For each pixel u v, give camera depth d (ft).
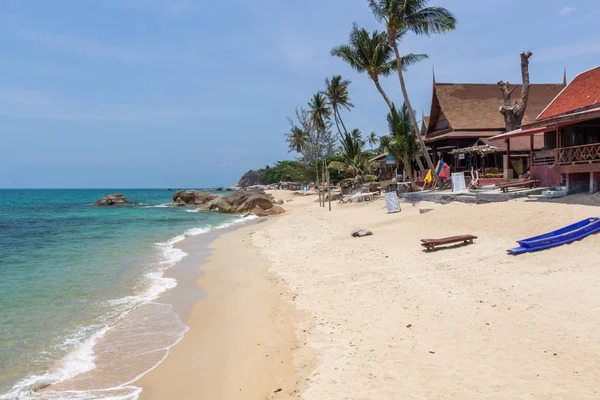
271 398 17.31
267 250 54.60
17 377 19.99
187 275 41.81
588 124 56.08
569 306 22.15
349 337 22.57
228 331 25.95
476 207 52.34
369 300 28.43
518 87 122.21
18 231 83.56
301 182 269.85
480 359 18.12
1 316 28.81
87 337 25.25
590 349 17.69
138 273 42.70
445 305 25.40
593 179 47.03
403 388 16.51
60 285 37.60
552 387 15.24
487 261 33.14
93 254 54.39
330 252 46.14
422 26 86.53
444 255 37.09
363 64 103.35
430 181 89.71
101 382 19.71
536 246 33.68
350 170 171.01
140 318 28.71
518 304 23.70
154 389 19.04
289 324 25.94
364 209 83.97
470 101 117.91
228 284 37.73
